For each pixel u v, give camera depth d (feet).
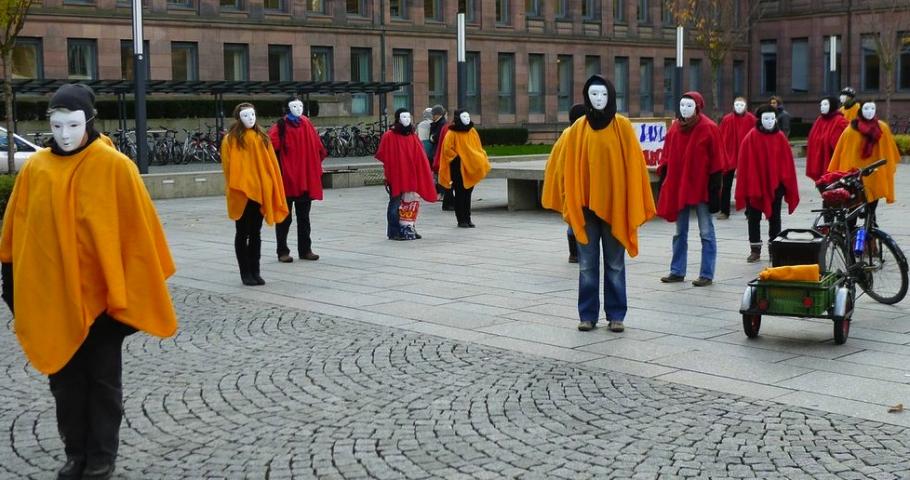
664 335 31.58
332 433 22.56
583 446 21.39
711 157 38.86
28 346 19.34
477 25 180.45
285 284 41.98
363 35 166.50
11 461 21.21
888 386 25.55
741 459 20.44
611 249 31.78
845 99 73.97
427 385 26.27
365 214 70.13
